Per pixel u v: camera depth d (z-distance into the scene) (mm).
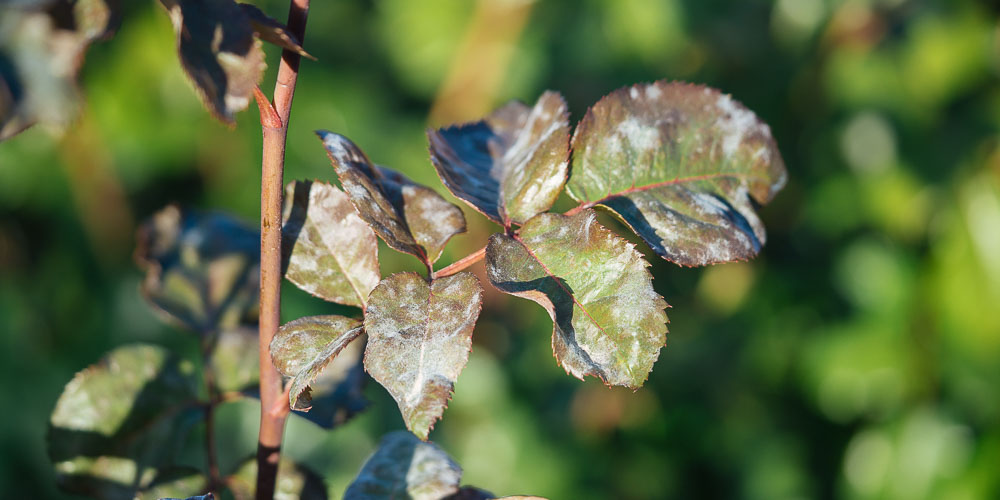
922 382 1101
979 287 1049
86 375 558
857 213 1127
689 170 532
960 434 1066
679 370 1256
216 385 572
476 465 1230
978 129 1071
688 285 1272
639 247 1217
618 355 497
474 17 1234
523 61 1234
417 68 1261
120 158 1119
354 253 529
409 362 490
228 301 590
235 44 469
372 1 1272
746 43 1188
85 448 555
